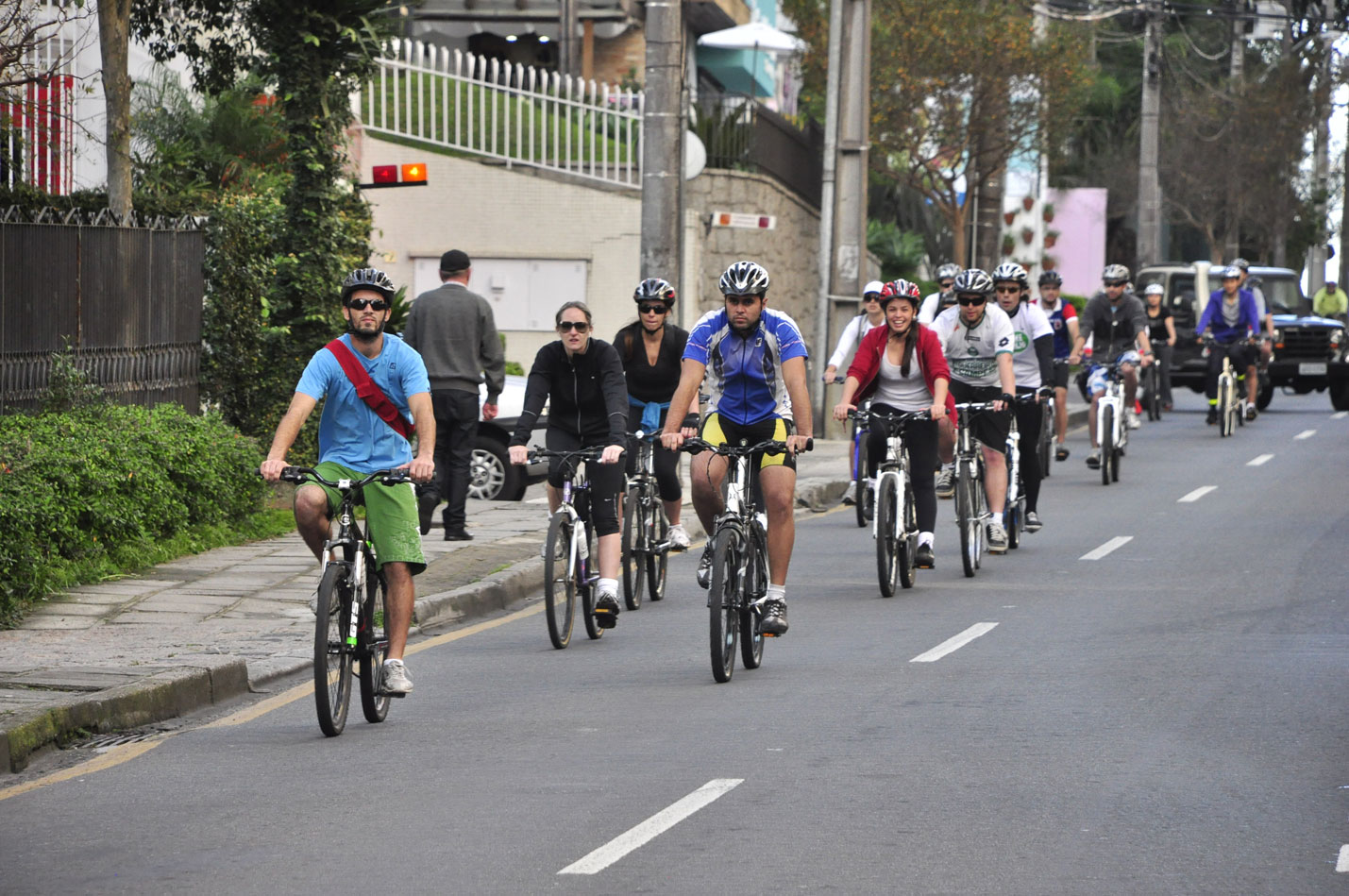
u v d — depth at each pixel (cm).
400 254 5994
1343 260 12388
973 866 1440
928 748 1866
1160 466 5141
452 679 2344
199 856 1502
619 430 2511
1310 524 3838
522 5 7950
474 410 3406
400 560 2027
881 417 2995
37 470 2833
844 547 3691
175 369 3588
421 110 5953
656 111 4097
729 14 8756
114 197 3541
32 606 2639
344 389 2012
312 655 2402
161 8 4250
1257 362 6838
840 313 5791
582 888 1392
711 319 2367
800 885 1394
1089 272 15400
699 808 1627
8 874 1455
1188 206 15338
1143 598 2933
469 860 1474
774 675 2311
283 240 4034
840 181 5731
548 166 6012
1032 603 2898
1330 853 1473
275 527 3506
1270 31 13662
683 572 3353
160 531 3152
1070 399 7769
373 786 1745
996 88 8550
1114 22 15588
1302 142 14188
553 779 1756
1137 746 1864
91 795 1731
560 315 2567
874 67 8494
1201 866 1436
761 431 2397
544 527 3609
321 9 4009
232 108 5166
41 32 4275
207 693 2191
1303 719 1981
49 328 3164
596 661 2455
